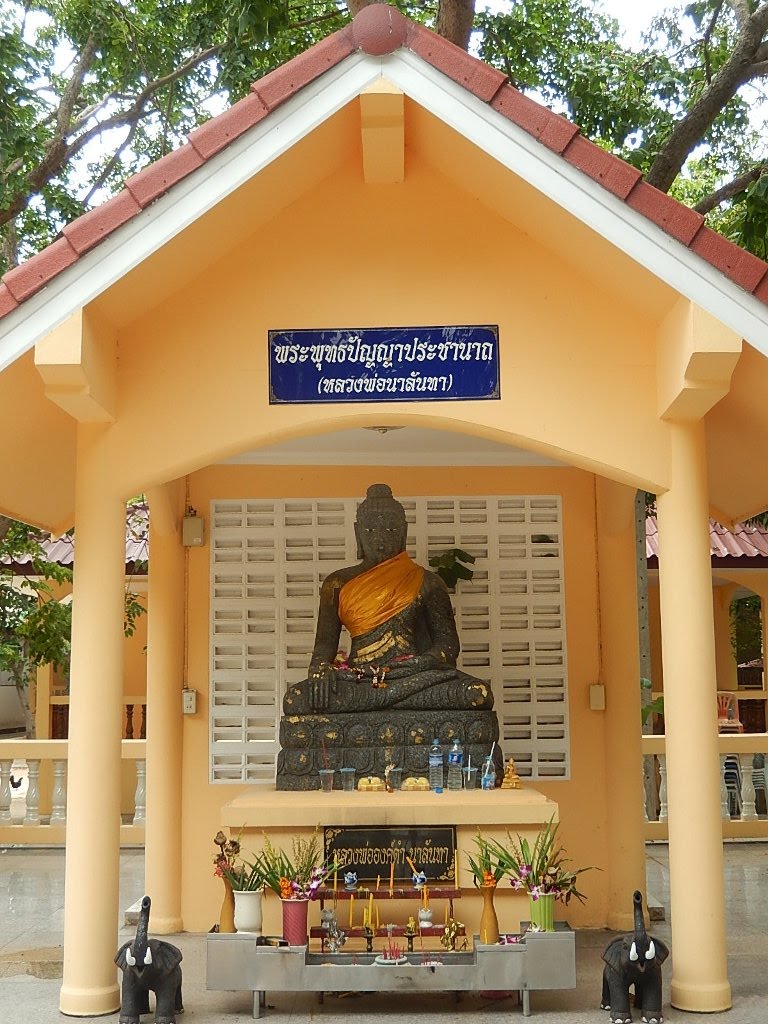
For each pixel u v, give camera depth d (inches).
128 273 228.7
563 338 251.0
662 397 246.1
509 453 364.8
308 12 486.9
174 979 235.5
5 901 368.5
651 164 451.2
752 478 318.3
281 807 265.4
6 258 485.7
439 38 223.8
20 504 318.7
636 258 223.1
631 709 349.7
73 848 244.2
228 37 417.7
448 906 264.7
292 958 238.7
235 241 251.3
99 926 242.4
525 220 248.2
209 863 345.7
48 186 476.4
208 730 353.7
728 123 487.2
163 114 533.3
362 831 267.0
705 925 238.5
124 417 251.4
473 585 364.2
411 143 248.7
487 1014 241.9
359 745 297.0
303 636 358.6
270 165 229.8
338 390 250.4
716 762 243.9
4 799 487.8
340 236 254.2
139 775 489.4
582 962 290.8
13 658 637.3
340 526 362.9
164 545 354.3
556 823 275.9
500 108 221.9
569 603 362.3
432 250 253.6
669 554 248.5
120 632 252.1
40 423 267.6
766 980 263.0
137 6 491.5
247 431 249.8
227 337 252.4
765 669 666.8
